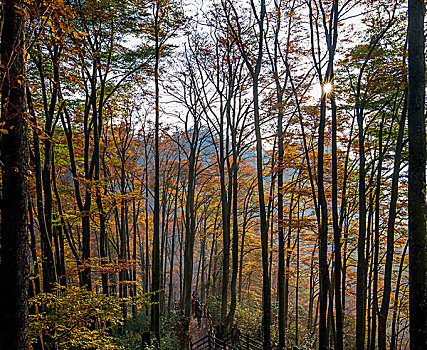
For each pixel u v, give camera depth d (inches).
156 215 518.9
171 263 975.6
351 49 458.0
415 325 217.9
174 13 523.5
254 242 1077.8
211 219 1239.5
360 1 398.6
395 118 476.7
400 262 541.3
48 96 476.4
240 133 690.2
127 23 480.1
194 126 782.5
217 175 1003.3
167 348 502.0
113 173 921.5
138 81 601.9
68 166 636.7
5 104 151.7
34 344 278.2
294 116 546.3
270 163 631.8
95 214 493.4
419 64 230.2
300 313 1115.9
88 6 395.5
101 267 387.2
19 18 162.4
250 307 983.0
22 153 173.3
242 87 679.7
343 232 635.5
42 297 275.6
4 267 169.8
